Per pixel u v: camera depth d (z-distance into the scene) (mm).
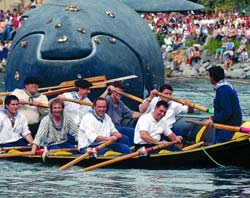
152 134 25359
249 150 24422
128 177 23594
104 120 25500
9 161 25672
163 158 24531
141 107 27625
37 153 25391
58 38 29422
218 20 71812
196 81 57406
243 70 64062
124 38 30391
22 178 23406
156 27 71312
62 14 30141
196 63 66500
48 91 28766
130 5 32469
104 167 24781
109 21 30500
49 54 29391
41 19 30281
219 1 76688
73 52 29312
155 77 31641
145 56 30922
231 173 24125
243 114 37031
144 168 24656
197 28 70750
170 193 21828
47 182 22953
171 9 32531
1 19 70000
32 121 27531
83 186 22500
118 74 29844
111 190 22109
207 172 24250
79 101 27234
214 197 21438
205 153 24500
